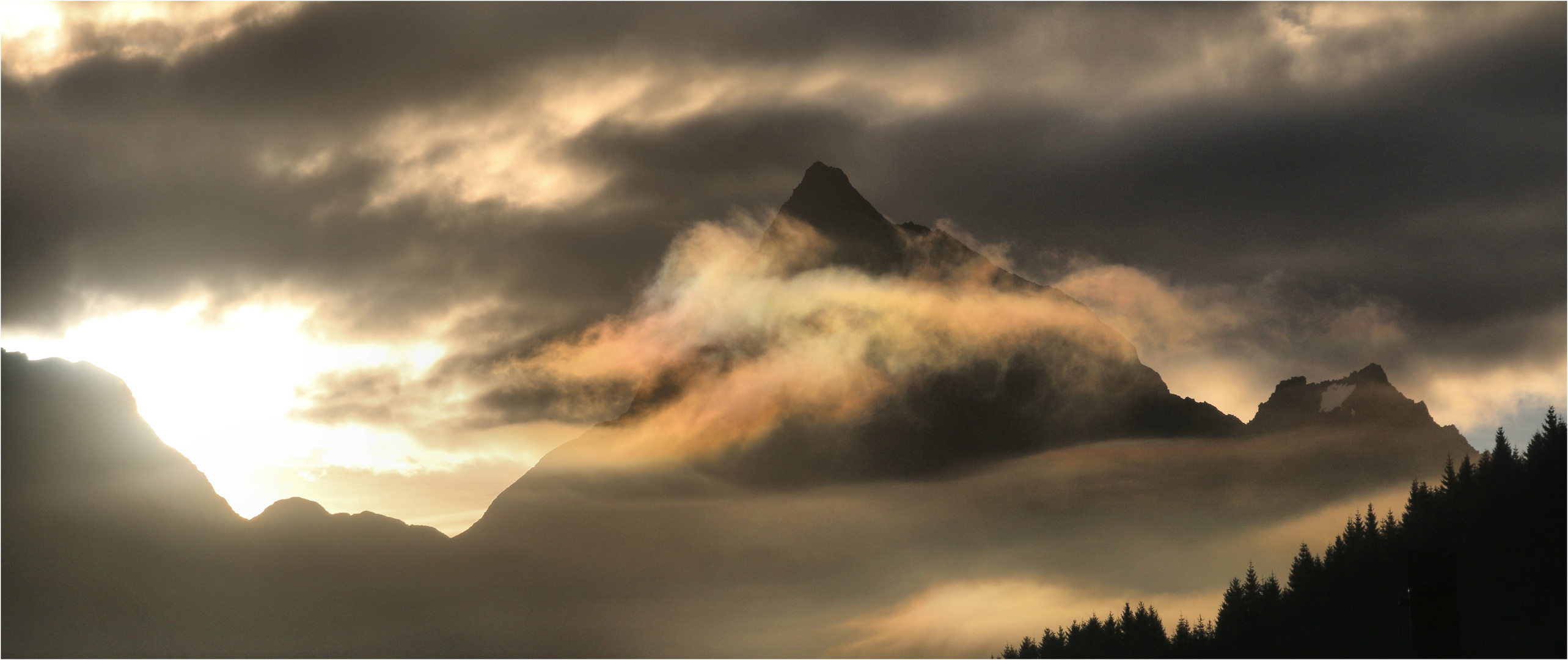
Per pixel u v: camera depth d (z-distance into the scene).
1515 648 76.56
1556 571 86.25
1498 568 90.00
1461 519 100.38
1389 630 94.00
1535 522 94.44
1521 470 100.62
